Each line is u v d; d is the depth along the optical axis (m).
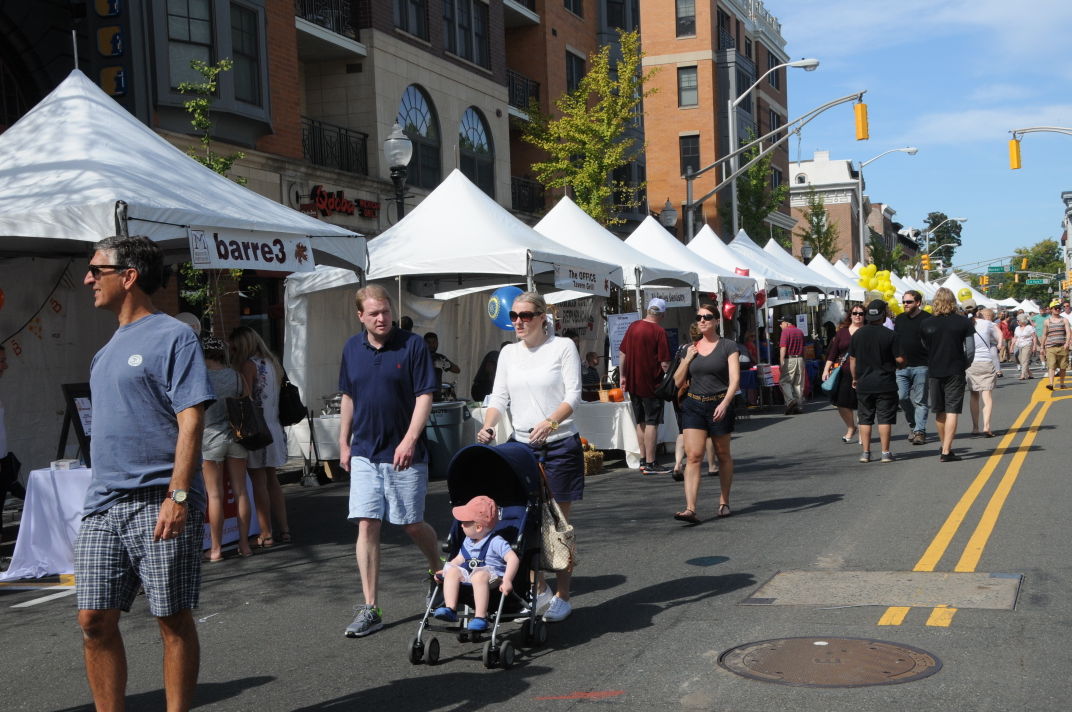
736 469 12.94
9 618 7.23
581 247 17.14
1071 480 10.44
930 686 4.76
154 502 4.23
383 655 5.79
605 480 12.80
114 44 16.72
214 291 16.30
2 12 15.66
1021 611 5.89
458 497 5.89
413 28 25.36
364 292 6.23
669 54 51.69
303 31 21.22
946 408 12.32
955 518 8.74
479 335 19.17
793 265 27.78
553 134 29.50
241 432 8.70
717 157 51.44
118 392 4.24
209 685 5.39
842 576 6.95
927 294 44.66
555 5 33.38
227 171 16.67
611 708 4.71
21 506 11.38
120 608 4.27
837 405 15.02
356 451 6.26
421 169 25.52
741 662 5.25
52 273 12.13
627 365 13.20
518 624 6.22
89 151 9.18
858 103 25.30
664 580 7.18
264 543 9.33
